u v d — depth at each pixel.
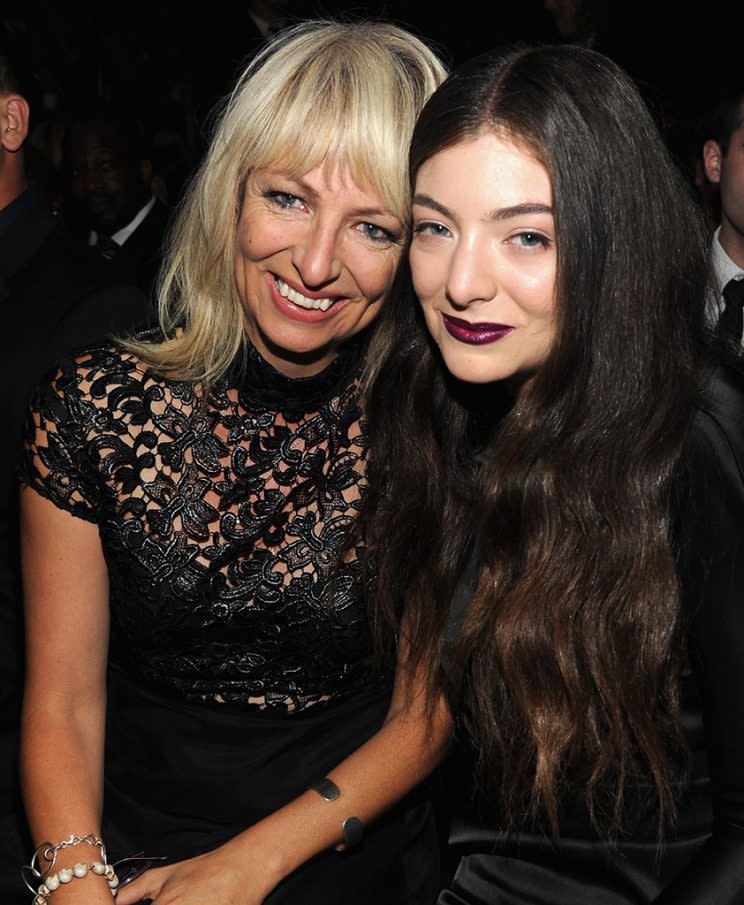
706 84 2.70
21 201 2.01
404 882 1.68
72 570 1.56
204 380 1.56
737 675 1.28
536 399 1.36
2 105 2.00
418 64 1.44
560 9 4.14
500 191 1.26
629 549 1.32
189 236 1.55
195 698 1.60
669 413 1.31
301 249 1.43
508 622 1.39
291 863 1.49
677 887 1.33
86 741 1.56
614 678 1.35
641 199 1.29
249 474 1.57
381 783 1.58
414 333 1.57
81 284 1.96
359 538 1.61
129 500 1.54
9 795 1.83
